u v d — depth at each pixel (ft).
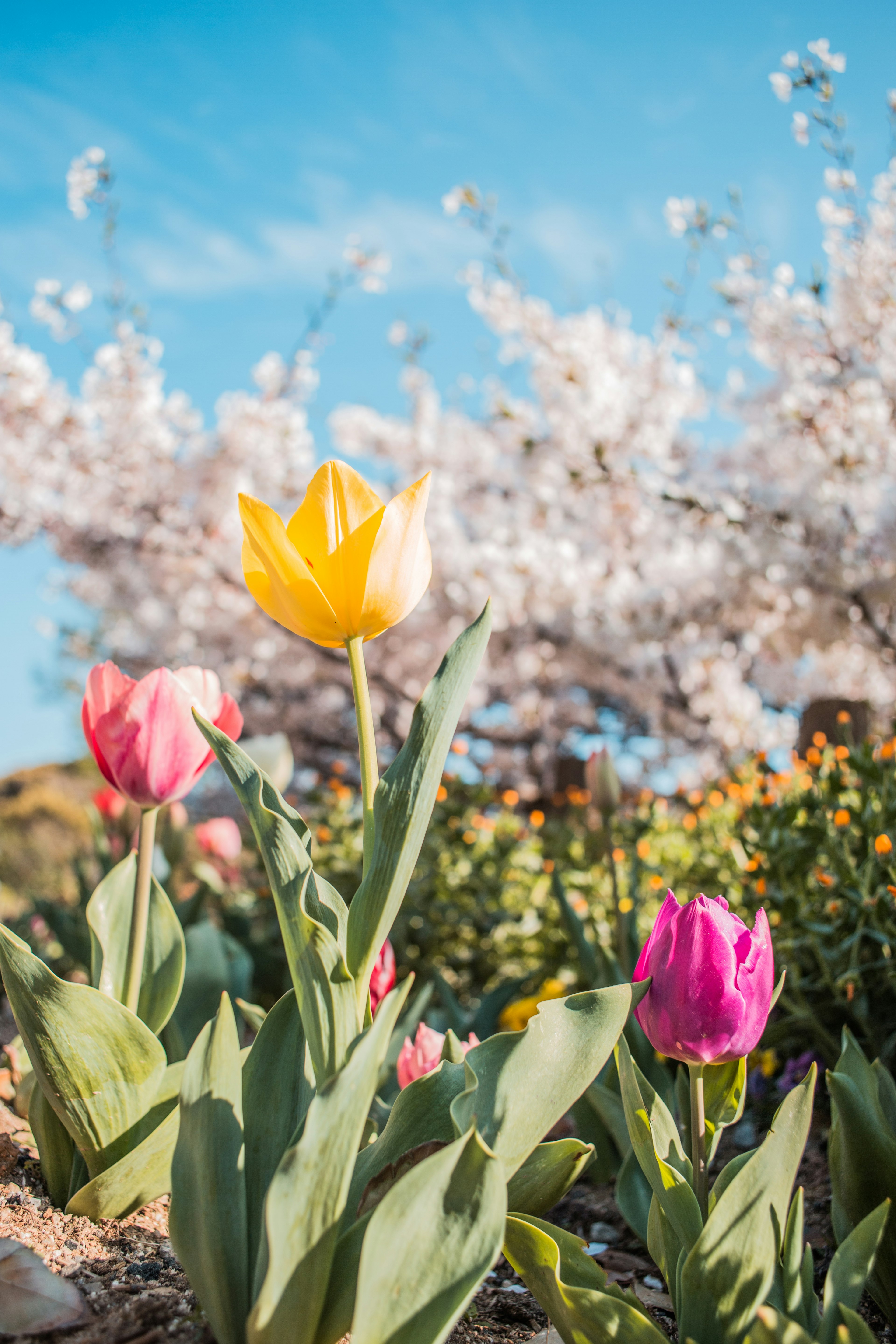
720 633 27.43
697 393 28.86
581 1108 6.76
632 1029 6.35
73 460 26.53
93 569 28.35
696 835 12.40
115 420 26.27
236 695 32.91
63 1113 4.11
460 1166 2.85
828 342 22.93
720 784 14.07
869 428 21.80
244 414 27.43
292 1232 2.82
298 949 3.34
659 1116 3.72
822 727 12.87
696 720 28.55
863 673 28.81
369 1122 4.45
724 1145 7.09
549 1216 6.19
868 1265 3.10
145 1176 4.23
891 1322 4.00
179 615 29.55
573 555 25.88
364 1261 2.69
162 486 26.99
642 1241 5.69
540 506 28.73
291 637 30.14
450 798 13.82
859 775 8.04
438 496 28.78
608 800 7.79
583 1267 3.60
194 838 14.98
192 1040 6.60
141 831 4.52
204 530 27.45
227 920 11.73
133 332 26.32
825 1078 7.02
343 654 30.63
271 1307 2.77
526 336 25.68
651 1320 3.08
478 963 12.43
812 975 7.83
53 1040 4.00
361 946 3.35
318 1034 3.28
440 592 27.66
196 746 4.45
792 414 23.03
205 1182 3.20
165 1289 3.81
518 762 34.35
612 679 28.78
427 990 7.25
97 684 4.46
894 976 6.61
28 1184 4.58
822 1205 5.82
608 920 10.87
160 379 26.91
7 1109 5.67
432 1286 2.78
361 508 3.69
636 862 9.72
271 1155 3.45
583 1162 3.97
